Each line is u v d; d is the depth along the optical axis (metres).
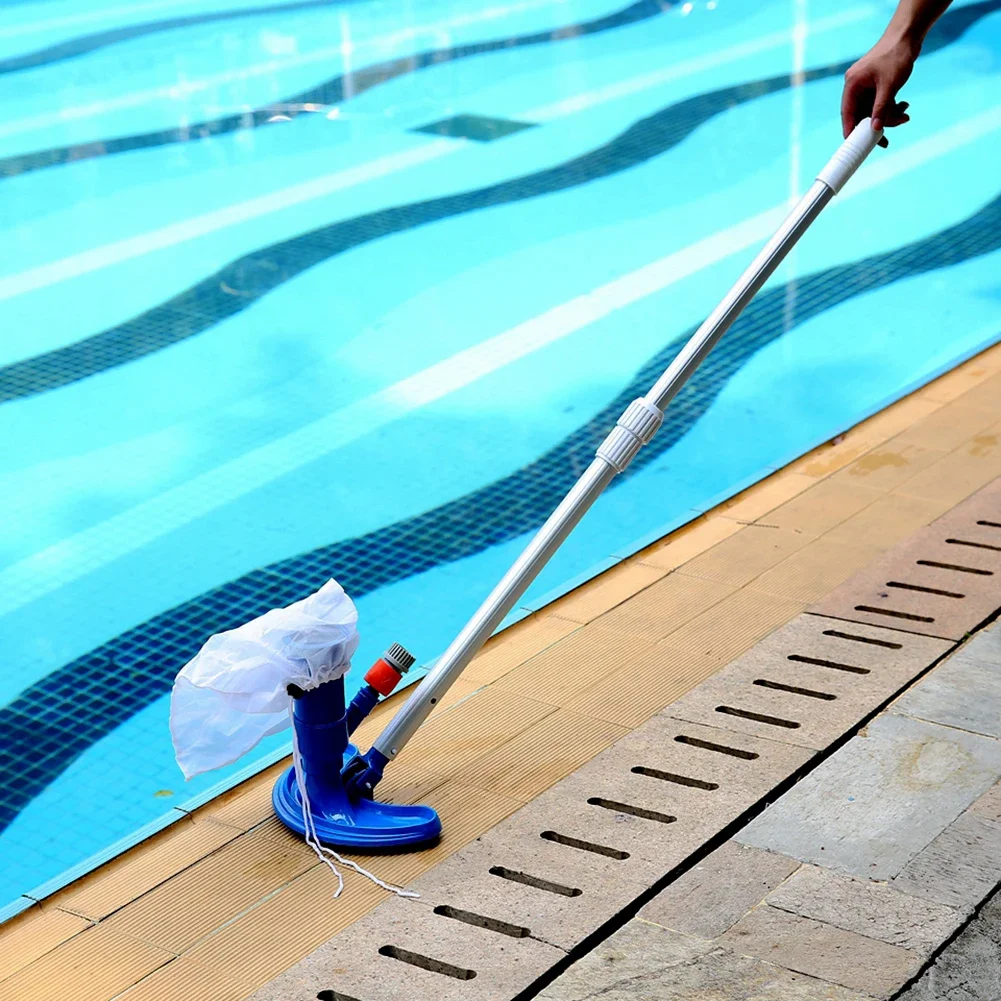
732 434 4.07
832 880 1.89
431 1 9.86
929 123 7.12
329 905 1.92
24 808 2.55
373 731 2.40
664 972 1.73
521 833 2.04
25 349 4.66
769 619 2.68
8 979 1.79
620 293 5.09
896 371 4.45
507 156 6.64
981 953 1.74
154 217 5.92
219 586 3.31
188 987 1.76
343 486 3.79
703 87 7.67
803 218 2.08
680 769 2.18
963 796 2.07
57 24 9.27
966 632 2.58
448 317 4.91
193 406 4.27
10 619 3.17
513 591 2.08
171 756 2.70
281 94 7.63
